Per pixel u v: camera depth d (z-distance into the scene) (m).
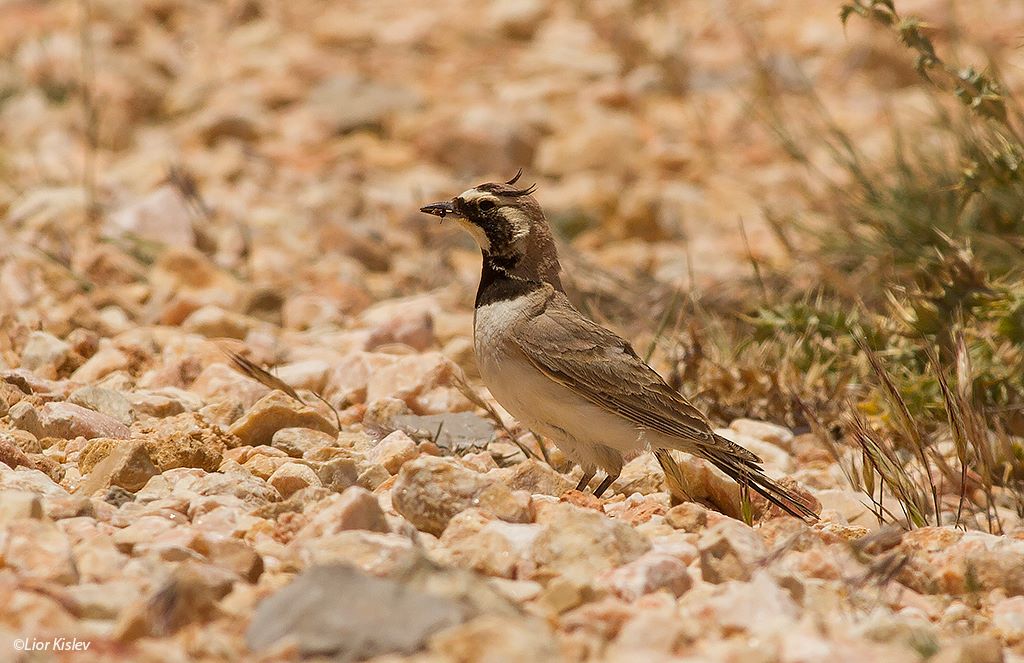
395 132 27.41
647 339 18.11
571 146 26.77
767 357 16.08
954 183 17.88
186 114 27.66
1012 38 26.98
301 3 34.28
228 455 11.99
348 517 9.27
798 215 22.67
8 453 10.91
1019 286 15.08
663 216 24.41
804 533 9.78
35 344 15.06
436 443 13.35
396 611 7.61
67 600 7.92
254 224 22.05
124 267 19.03
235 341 16.19
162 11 31.92
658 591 8.77
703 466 12.45
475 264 22.47
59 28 30.27
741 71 30.50
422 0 35.22
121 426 12.50
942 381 12.68
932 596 9.57
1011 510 12.91
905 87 29.20
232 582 8.40
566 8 34.47
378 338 17.09
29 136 25.55
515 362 12.27
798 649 7.59
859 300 15.66
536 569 9.20
